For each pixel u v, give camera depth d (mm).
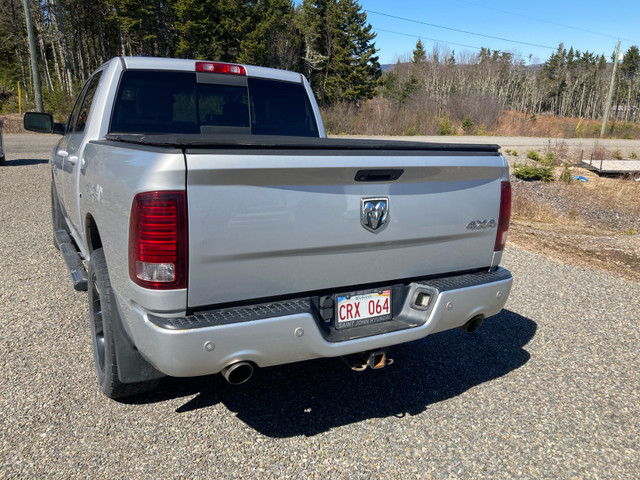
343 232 2383
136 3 46969
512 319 4500
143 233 2016
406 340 2576
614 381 3406
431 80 75500
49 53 68312
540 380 3395
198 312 2148
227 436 2629
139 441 2549
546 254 6930
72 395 2930
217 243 2080
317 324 2314
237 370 2232
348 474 2379
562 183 18828
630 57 125750
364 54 61656
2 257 5531
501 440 2707
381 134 34594
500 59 88875
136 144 2387
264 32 50875
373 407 2988
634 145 33406
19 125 25359
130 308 2211
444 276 2863
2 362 3264
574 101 108500
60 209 5059
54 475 2266
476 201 2836
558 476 2438
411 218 2594
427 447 2619
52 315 4031
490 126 41062
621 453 2633
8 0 55125
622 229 13703
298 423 2785
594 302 4965
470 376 3432
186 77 3840
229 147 2055
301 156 2186
